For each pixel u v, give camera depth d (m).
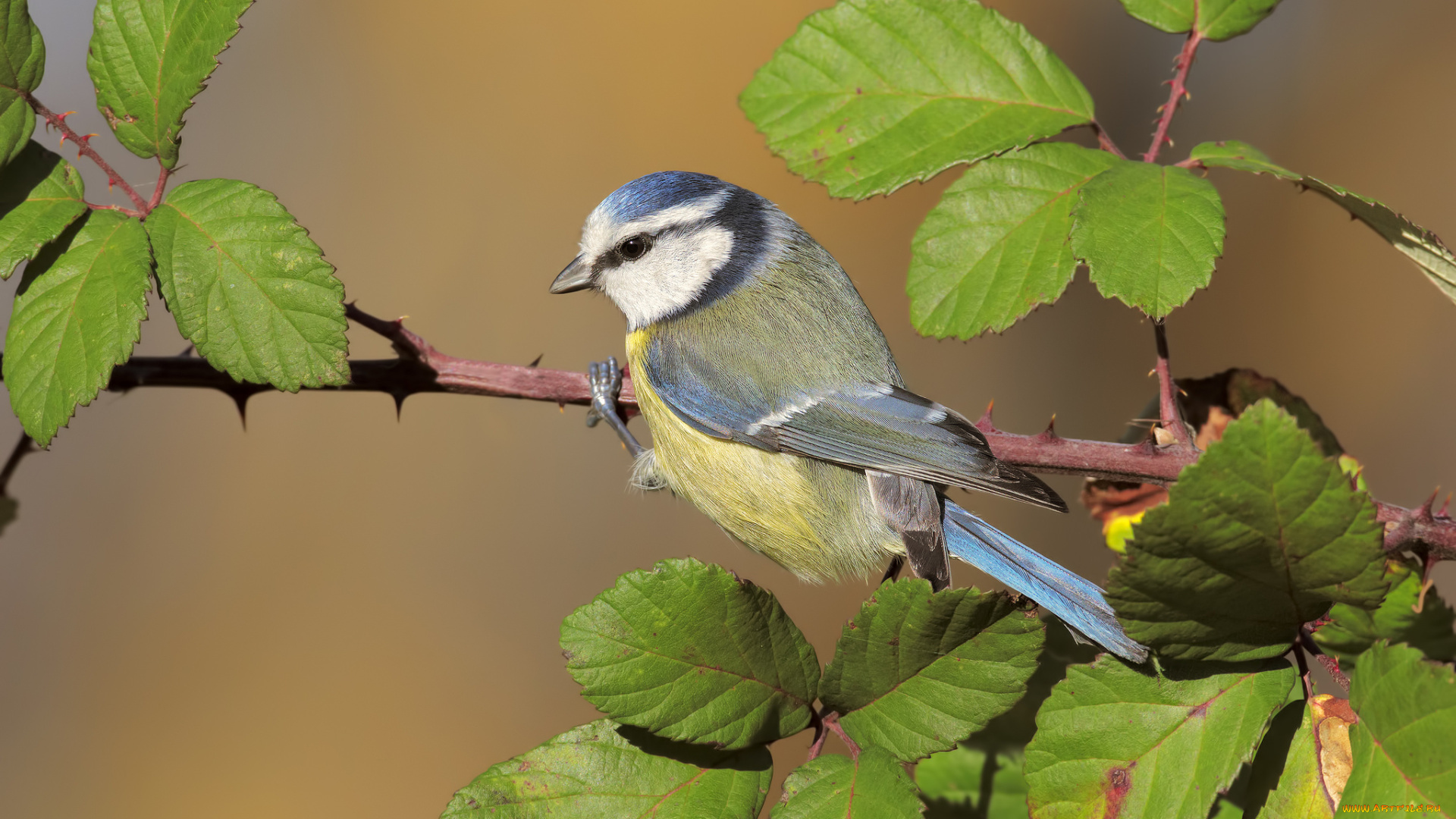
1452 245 16.45
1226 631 4.30
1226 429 3.92
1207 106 18.22
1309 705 4.34
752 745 4.45
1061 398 18.23
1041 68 6.20
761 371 7.41
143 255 5.12
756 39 18.05
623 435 8.12
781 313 7.63
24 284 5.11
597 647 4.35
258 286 5.18
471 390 6.66
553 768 4.42
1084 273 18.31
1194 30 6.19
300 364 5.14
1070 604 6.46
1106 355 18.14
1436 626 5.69
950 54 6.26
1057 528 16.84
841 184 6.14
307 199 17.25
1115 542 6.87
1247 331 17.73
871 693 4.56
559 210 17.62
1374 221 5.59
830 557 7.43
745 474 7.45
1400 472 16.27
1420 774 3.81
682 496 7.88
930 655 4.50
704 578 4.39
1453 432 16.22
